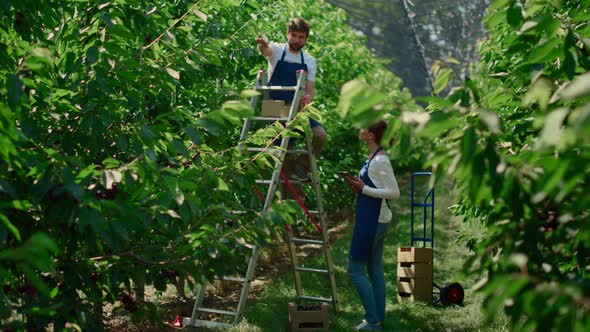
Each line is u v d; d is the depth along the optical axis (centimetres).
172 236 496
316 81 1394
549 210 346
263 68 1014
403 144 310
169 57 583
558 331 234
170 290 990
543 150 265
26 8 508
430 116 288
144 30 580
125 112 603
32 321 450
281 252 1316
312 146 838
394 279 1048
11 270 428
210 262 498
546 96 306
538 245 346
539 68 376
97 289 482
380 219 762
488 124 287
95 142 505
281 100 830
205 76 776
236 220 534
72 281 464
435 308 864
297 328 762
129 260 481
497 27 716
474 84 338
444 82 344
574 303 231
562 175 259
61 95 478
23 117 461
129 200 428
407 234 1447
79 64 492
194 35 756
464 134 312
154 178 419
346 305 895
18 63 495
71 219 412
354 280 769
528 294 233
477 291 319
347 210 1833
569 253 350
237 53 771
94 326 472
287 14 1304
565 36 335
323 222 848
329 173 1380
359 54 1767
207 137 721
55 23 555
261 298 922
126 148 504
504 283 233
